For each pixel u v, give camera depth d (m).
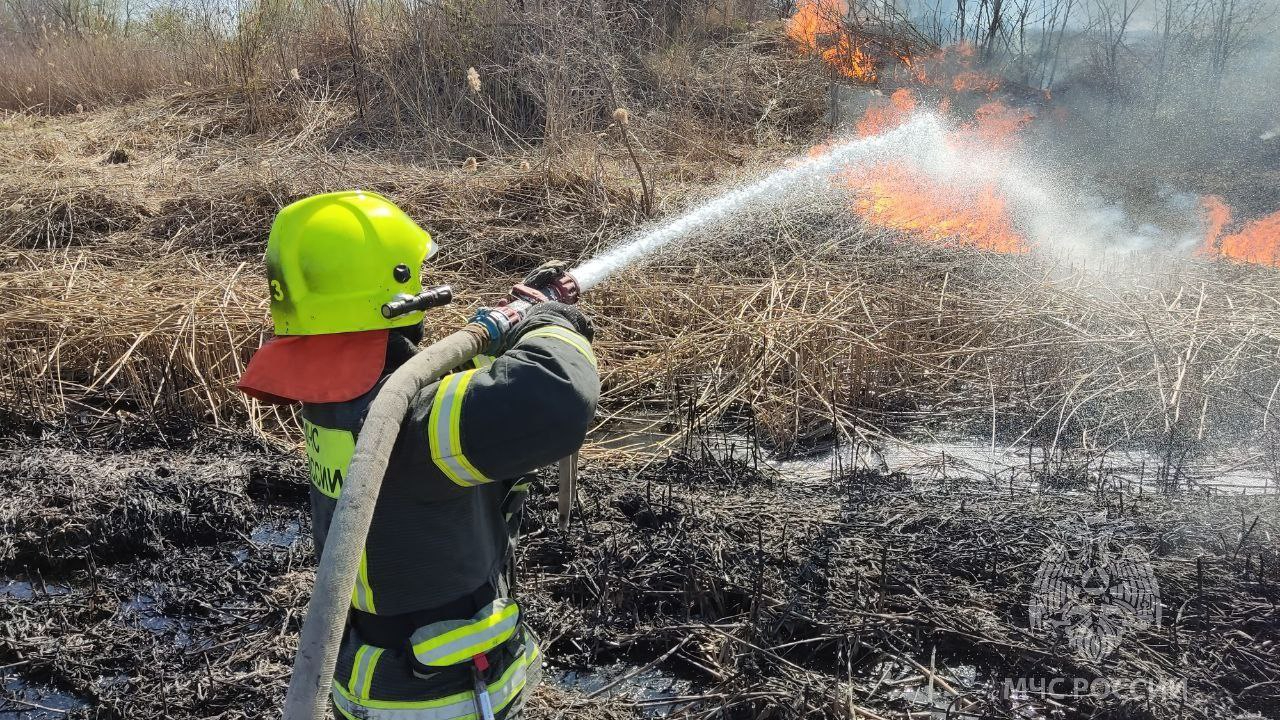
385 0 11.27
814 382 4.97
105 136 10.26
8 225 7.46
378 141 9.93
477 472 1.66
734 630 3.23
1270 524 3.66
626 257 2.15
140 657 3.18
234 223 7.47
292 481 4.29
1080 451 4.46
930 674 3.00
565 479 2.24
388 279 1.83
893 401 5.01
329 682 1.46
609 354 5.45
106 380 5.17
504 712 1.91
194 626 3.38
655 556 3.62
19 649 3.25
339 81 10.95
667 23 11.29
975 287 6.11
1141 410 4.69
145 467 4.34
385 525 1.76
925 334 5.42
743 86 10.55
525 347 1.68
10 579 3.72
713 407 4.94
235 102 11.03
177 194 8.03
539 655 2.11
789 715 2.84
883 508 3.91
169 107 11.20
